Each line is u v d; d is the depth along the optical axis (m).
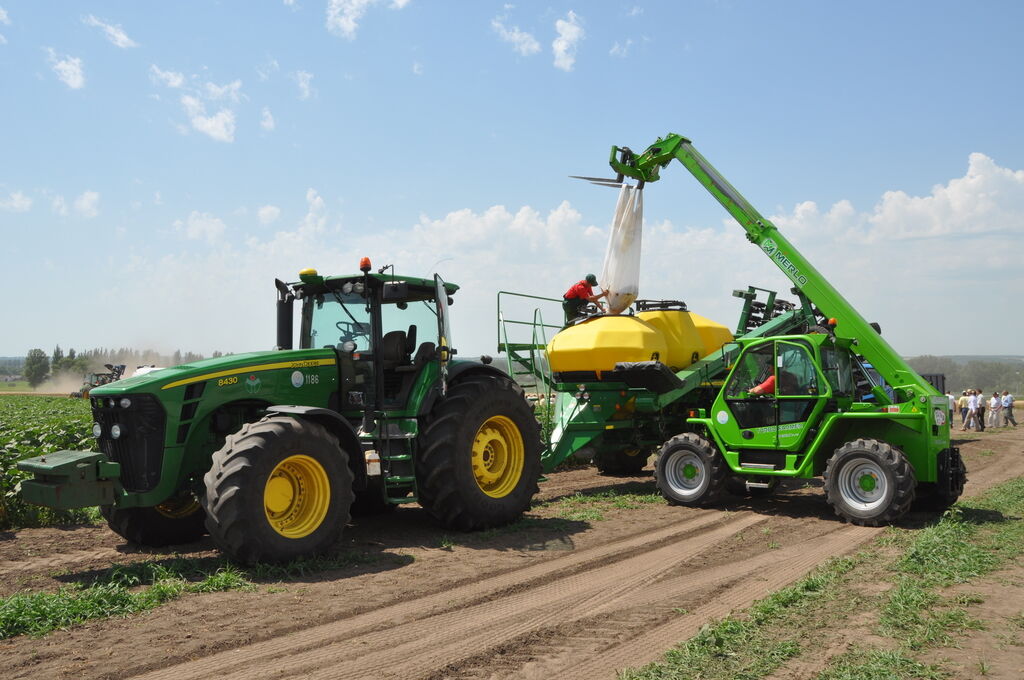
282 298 8.07
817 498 10.38
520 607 5.12
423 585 5.65
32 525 8.30
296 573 5.95
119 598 5.01
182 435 6.32
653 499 10.18
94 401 6.45
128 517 6.96
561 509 9.33
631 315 11.12
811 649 4.18
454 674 3.90
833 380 9.20
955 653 4.09
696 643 4.23
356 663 4.05
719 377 11.27
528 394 11.11
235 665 4.01
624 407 11.05
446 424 7.55
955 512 8.41
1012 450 17.66
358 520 8.43
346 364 7.49
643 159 11.21
